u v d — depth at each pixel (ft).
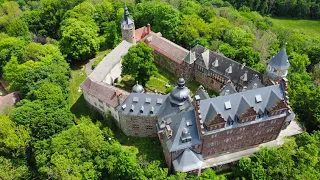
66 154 261.65
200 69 379.55
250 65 388.16
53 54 393.29
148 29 442.50
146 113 295.48
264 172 256.52
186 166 260.21
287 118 298.35
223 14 531.09
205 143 268.21
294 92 328.29
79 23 424.46
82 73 413.59
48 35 515.09
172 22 456.04
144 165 269.64
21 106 301.43
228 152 289.33
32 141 283.38
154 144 306.55
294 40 486.38
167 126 265.13
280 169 255.70
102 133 301.84
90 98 339.16
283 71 300.40
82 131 272.92
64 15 485.15
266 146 278.87
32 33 489.67
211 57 371.56
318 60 431.02
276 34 507.30
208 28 460.55
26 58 385.29
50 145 274.36
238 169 269.44
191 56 376.48
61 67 372.79
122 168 256.73
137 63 349.61
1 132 271.69
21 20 479.00
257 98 272.51
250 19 568.00
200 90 303.89
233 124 266.98
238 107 268.82
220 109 264.31
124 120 304.30
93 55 448.65
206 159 282.97
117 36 469.57
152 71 365.81
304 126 315.37
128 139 314.14
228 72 351.67
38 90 318.45
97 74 349.00
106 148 272.31
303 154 261.44
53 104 307.37
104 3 504.02
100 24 491.72
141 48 354.54
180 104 288.71
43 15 512.22
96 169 264.72
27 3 580.30
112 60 377.09
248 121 269.85
